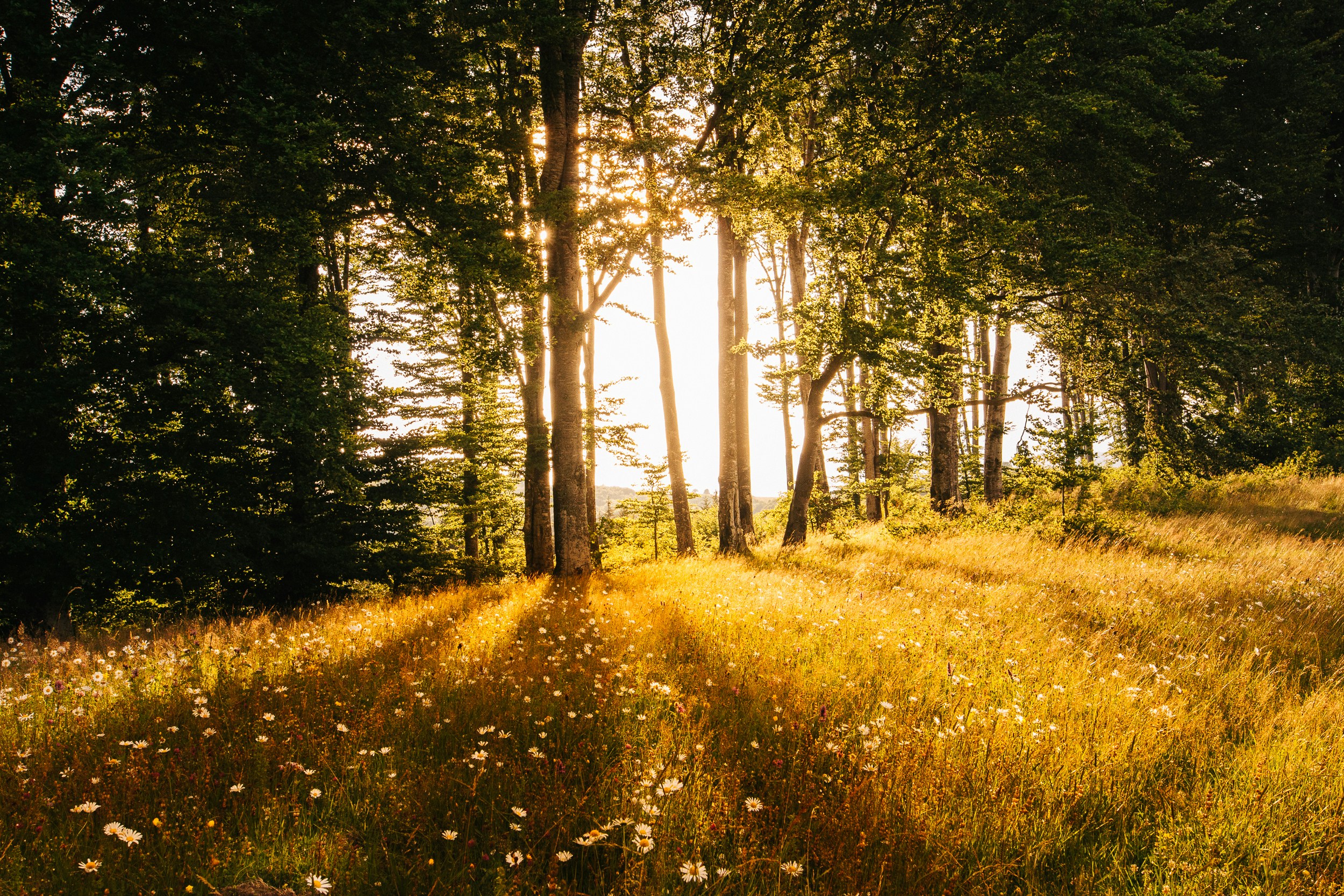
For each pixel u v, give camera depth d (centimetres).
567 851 293
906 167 1534
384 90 1083
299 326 1077
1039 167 1460
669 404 2020
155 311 963
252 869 283
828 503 2633
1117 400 1611
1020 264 1460
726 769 366
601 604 920
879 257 1485
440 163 1169
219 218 1100
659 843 299
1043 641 705
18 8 886
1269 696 549
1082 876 303
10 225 852
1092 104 1337
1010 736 433
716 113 1516
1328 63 2155
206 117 1043
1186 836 345
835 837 309
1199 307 1538
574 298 1391
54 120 913
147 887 264
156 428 1139
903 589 998
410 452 1727
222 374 1002
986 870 301
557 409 1371
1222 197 1989
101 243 925
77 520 1058
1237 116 2019
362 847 303
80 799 321
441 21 1161
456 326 1503
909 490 2867
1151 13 1619
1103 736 446
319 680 504
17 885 255
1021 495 1734
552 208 1254
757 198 1376
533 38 1254
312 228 1089
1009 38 1488
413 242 1280
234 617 1012
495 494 2069
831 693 515
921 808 338
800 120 1784
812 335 1659
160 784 337
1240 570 1091
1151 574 1066
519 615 841
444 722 432
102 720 433
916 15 1480
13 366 915
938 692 530
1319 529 1509
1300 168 1998
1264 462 2091
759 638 695
